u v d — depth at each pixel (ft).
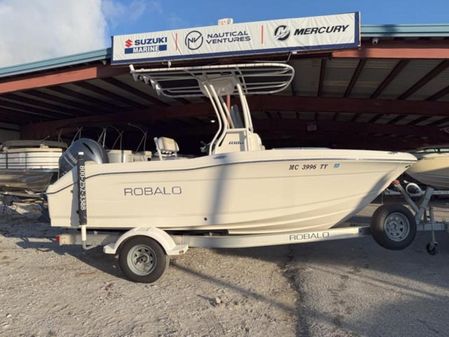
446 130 50.06
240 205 16.01
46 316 12.92
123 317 12.83
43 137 53.26
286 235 16.34
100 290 15.34
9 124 54.24
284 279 16.31
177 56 24.76
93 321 12.54
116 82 34.06
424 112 39.99
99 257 20.25
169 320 12.55
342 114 49.60
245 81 18.78
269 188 15.79
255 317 12.71
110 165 16.85
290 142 73.92
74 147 19.48
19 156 31.81
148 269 16.20
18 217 33.27
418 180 21.52
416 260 18.74
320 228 16.80
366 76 32.71
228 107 18.54
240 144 17.74
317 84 35.81
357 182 15.92
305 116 53.11
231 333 11.62
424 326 11.82
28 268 18.39
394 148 69.51
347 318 12.46
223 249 20.95
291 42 23.20
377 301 13.76
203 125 57.16
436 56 23.94
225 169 15.78
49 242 23.58
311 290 14.89
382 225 16.51
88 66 29.53
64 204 17.75
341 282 15.78
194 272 17.37
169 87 19.76
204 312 13.12
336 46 22.71
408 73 31.37
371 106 40.01
